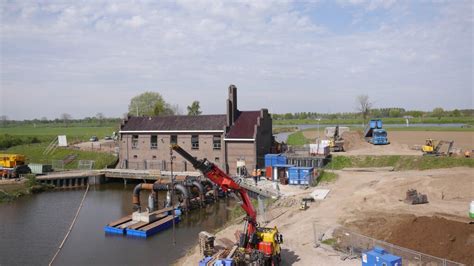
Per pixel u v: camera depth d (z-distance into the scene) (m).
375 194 39.00
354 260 25.02
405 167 51.97
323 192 42.38
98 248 32.53
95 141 106.06
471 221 29.45
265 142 59.03
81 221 41.06
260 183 48.81
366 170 51.22
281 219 35.28
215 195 47.47
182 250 31.42
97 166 70.50
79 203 49.66
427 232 25.42
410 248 24.78
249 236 24.55
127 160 63.78
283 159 52.78
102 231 37.28
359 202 37.38
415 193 36.88
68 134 140.38
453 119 181.75
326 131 75.50
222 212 43.09
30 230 38.00
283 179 48.53
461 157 51.19
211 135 57.62
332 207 37.03
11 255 31.25
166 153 60.81
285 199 41.03
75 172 64.12
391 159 54.06
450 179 40.44
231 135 56.22
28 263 29.58
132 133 62.94
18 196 53.25
